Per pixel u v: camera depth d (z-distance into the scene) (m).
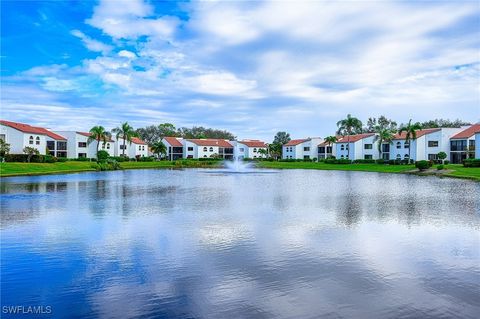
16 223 17.09
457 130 84.81
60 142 97.44
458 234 14.99
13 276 10.17
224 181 44.97
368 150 103.56
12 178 47.34
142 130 171.25
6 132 78.75
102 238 14.19
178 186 37.22
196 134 173.25
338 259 11.60
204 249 12.67
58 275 10.22
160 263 11.20
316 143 125.06
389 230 15.70
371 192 31.56
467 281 9.77
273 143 152.25
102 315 7.93
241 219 18.12
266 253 12.23
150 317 7.82
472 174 51.97
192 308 8.20
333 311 8.05
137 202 24.38
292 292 9.03
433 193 30.67
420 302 8.50
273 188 35.38
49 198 26.44
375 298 8.70
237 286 9.41
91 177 50.84
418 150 86.00
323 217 18.77
